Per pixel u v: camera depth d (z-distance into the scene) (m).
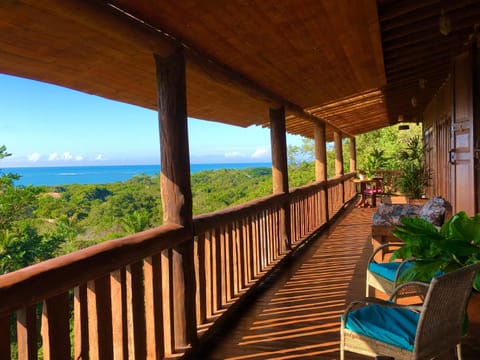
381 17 3.60
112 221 18.80
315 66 4.16
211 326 3.08
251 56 3.39
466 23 4.39
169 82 2.61
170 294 2.67
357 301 2.15
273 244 5.14
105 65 2.76
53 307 1.71
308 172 26.80
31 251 13.64
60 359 1.74
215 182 32.09
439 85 7.84
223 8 2.41
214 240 3.41
